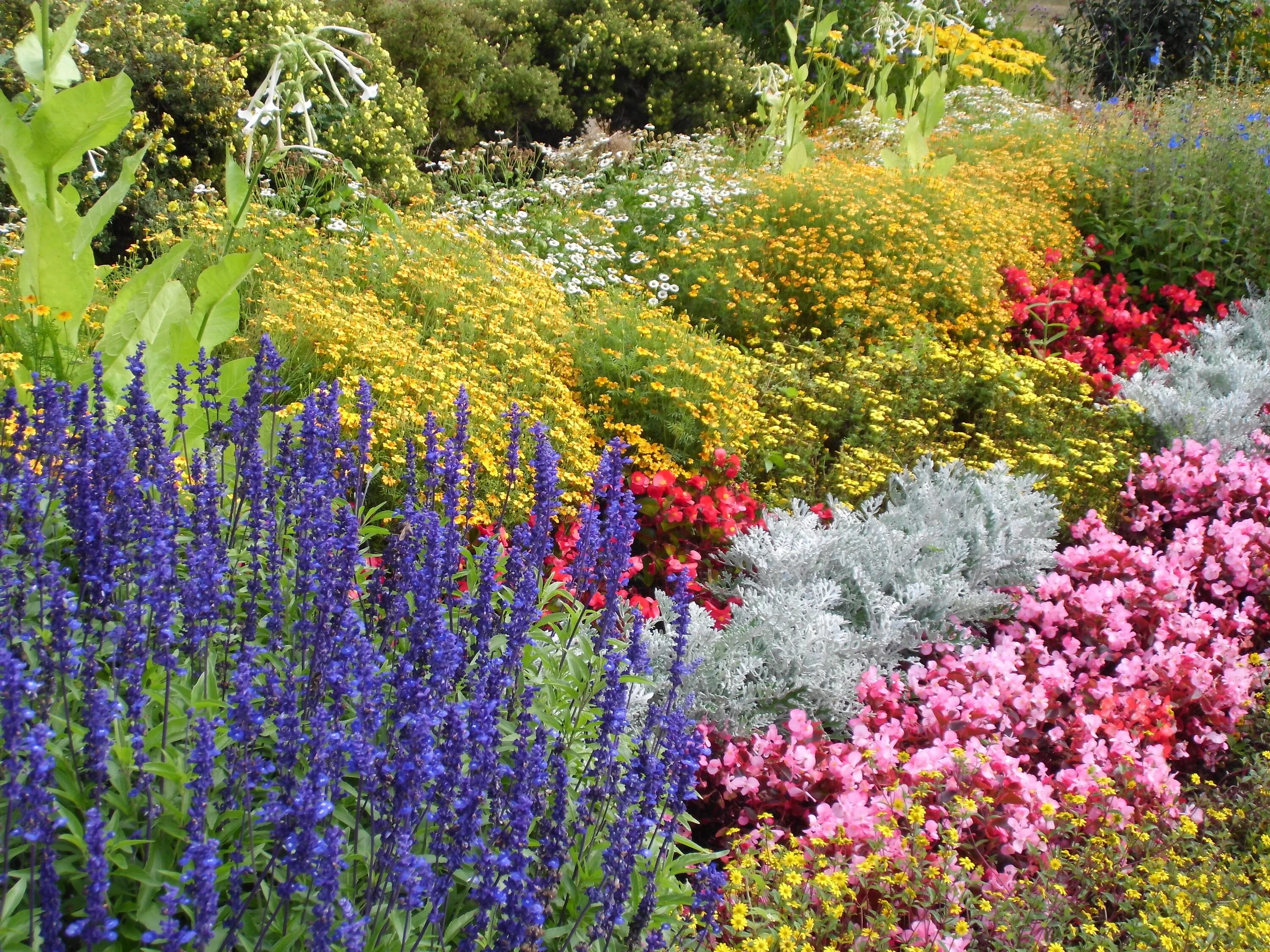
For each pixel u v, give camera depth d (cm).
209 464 285
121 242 766
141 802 207
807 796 347
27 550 224
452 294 628
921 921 294
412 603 288
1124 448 643
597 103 1354
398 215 741
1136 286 950
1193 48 1722
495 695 243
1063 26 1853
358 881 219
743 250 796
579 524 480
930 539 505
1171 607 469
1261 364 768
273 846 210
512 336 598
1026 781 347
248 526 279
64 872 192
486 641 267
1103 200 1020
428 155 1162
